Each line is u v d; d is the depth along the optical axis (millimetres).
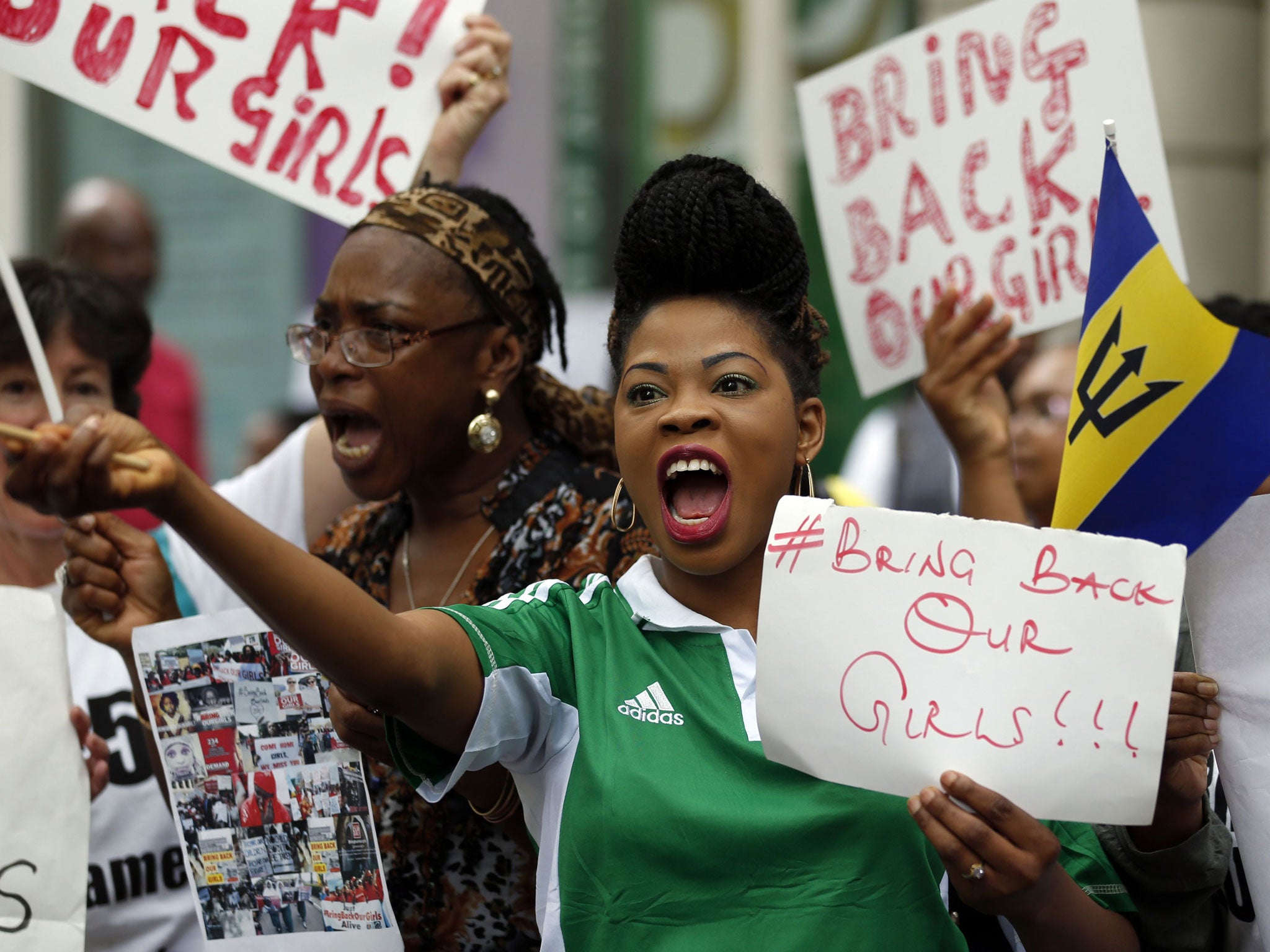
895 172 2973
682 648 1840
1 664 1927
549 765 1799
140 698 2094
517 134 6164
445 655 1692
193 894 2014
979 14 2900
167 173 6172
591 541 2250
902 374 2955
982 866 1597
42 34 2520
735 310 1832
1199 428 1840
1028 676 1632
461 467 2363
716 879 1691
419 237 2307
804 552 1684
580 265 6152
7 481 1441
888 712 1643
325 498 2789
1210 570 1882
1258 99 5156
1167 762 1854
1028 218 2852
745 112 6066
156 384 5188
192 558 2510
